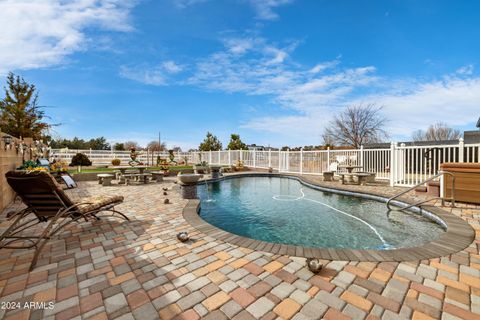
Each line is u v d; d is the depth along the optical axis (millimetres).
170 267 2592
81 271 2529
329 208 6441
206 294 2098
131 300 2027
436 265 2539
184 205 5738
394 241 4121
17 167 6977
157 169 16297
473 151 6473
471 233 3402
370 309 1874
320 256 2750
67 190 8516
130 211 5121
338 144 26312
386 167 10125
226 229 4883
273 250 2947
